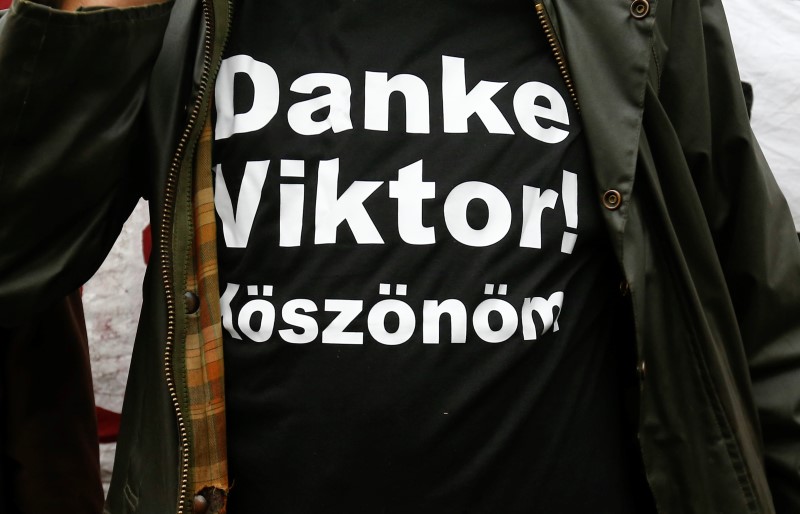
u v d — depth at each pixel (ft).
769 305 4.07
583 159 3.67
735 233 4.11
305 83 3.58
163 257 3.54
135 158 3.85
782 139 5.17
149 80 3.70
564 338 3.56
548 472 3.48
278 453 3.42
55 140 3.40
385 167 3.48
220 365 3.50
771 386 4.09
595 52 3.72
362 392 3.37
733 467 3.66
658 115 3.81
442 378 3.38
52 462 4.54
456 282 3.43
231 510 3.51
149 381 3.58
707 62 4.10
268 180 3.51
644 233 3.72
